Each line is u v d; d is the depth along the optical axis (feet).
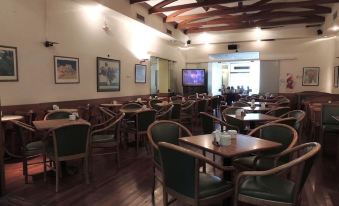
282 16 31.63
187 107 24.00
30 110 16.81
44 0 18.52
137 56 30.25
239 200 6.89
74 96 21.45
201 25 37.01
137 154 16.11
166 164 7.00
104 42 24.75
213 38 40.29
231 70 49.52
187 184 6.51
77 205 9.34
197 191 6.36
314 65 35.47
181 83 42.50
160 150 7.11
